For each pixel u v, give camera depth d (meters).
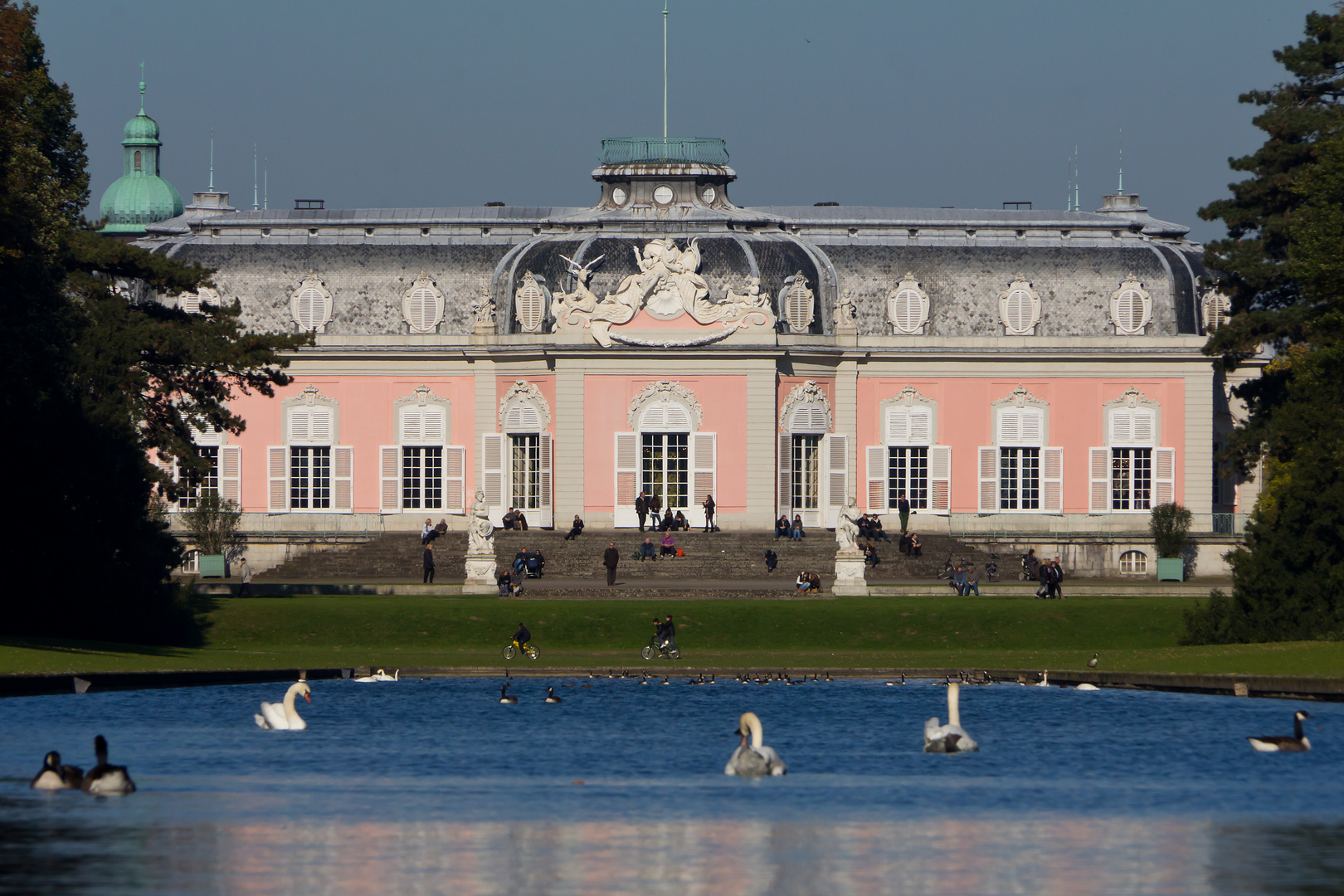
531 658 151.25
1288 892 76.75
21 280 140.75
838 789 96.19
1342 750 106.94
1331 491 147.25
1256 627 151.00
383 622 165.12
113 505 154.75
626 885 77.50
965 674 140.00
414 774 99.62
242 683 134.62
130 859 80.38
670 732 114.88
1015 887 77.56
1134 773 100.19
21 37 144.50
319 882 77.44
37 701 121.50
